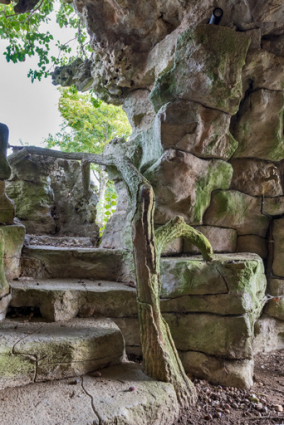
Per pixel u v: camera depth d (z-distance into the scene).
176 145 2.79
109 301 2.68
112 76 3.74
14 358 1.88
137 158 3.34
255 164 3.30
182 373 2.18
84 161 3.82
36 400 1.73
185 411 2.04
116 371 2.16
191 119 2.74
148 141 3.17
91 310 2.65
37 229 4.45
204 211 3.21
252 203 3.39
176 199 2.94
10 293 2.55
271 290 3.37
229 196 3.21
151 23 3.20
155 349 2.11
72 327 2.34
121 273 3.19
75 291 2.64
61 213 4.76
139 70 3.57
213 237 3.29
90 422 1.56
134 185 2.42
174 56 2.88
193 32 2.54
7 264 2.84
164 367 2.07
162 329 2.21
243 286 2.51
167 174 2.85
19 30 4.57
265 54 2.74
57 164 4.79
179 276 2.64
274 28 2.69
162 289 2.71
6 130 2.90
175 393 2.01
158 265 2.27
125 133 7.73
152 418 1.80
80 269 3.22
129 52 3.46
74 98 7.39
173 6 2.96
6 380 1.84
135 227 2.25
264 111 3.00
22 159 4.37
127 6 2.97
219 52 2.54
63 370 2.01
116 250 3.29
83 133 7.55
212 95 2.67
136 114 3.81
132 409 1.72
